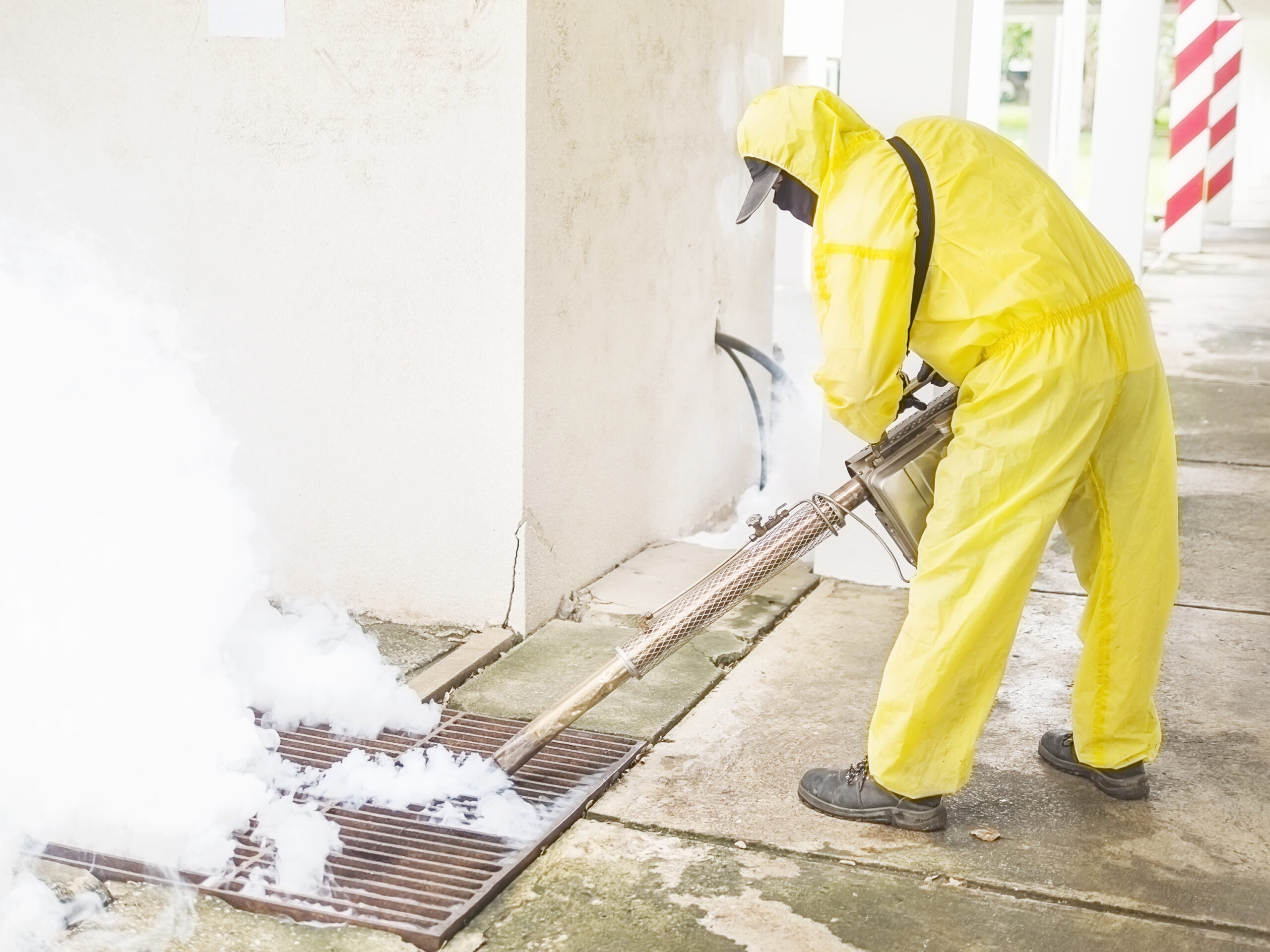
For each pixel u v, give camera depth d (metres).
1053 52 15.24
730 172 5.11
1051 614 4.23
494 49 3.54
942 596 2.59
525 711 3.37
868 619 4.06
